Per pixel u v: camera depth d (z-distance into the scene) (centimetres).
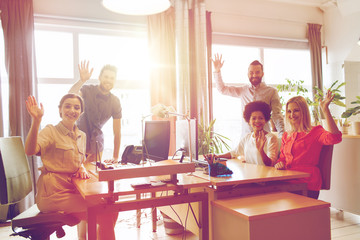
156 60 403
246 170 207
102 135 271
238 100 477
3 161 167
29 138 163
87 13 384
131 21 401
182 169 159
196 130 206
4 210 316
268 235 144
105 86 258
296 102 228
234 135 479
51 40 383
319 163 230
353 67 474
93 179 180
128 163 221
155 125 209
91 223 146
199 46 418
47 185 174
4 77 347
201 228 171
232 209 152
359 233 259
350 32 478
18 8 341
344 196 291
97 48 403
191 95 420
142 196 378
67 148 182
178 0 411
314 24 509
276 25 493
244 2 470
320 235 157
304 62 521
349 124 313
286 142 235
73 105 188
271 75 500
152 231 281
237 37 467
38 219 162
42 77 372
